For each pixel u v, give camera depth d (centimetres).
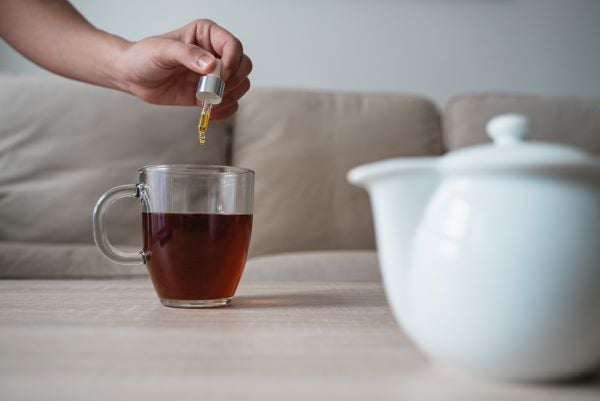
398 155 166
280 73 203
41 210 149
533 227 31
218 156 164
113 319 46
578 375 33
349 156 164
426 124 173
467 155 33
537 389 32
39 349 38
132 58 76
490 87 209
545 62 210
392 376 33
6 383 32
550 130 171
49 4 88
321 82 204
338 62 204
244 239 54
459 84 208
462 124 175
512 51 209
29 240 148
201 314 49
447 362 33
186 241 51
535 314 31
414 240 34
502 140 34
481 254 32
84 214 150
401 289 35
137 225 153
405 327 35
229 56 70
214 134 164
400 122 170
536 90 210
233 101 81
